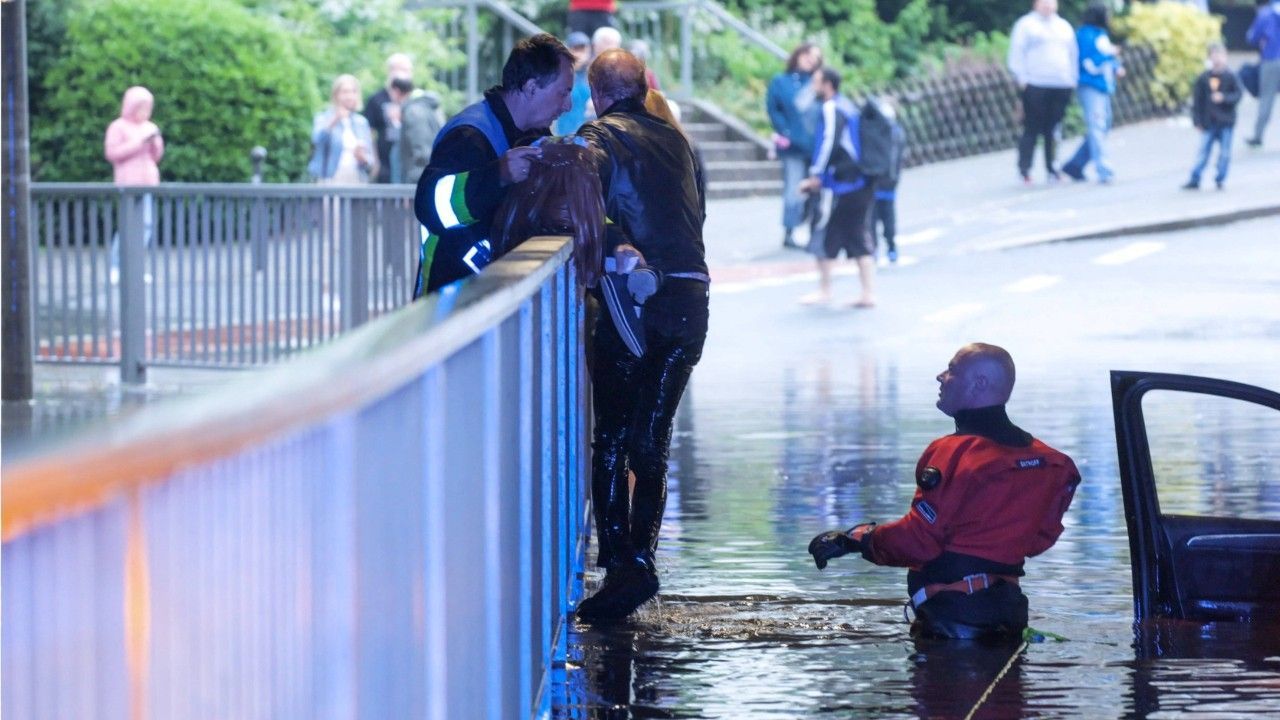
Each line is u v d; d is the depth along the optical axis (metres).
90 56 45.38
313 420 3.31
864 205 32.62
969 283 35.81
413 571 4.84
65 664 2.50
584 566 12.28
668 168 10.68
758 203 48.03
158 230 23.50
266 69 45.56
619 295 10.22
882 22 65.31
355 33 50.25
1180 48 66.12
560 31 53.38
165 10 45.41
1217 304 31.97
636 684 8.98
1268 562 10.45
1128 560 12.44
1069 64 50.03
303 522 3.61
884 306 32.88
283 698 3.47
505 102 10.52
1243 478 16.34
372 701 4.25
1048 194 48.84
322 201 22.88
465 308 5.26
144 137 34.31
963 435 10.09
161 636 2.81
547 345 8.84
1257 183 49.06
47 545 2.44
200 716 2.98
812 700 8.67
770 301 33.81
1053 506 10.03
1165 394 22.77
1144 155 55.88
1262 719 8.30
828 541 10.16
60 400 22.36
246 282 23.23
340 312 22.92
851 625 10.43
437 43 50.94
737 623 10.49
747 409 21.66
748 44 56.62
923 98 56.81
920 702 8.62
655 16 52.03
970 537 10.00
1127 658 9.53
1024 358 26.17
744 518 14.35
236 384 3.29
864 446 18.59
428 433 5.09
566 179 9.84
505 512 7.02
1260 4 61.06
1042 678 9.10
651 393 10.70
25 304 22.17
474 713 6.05
